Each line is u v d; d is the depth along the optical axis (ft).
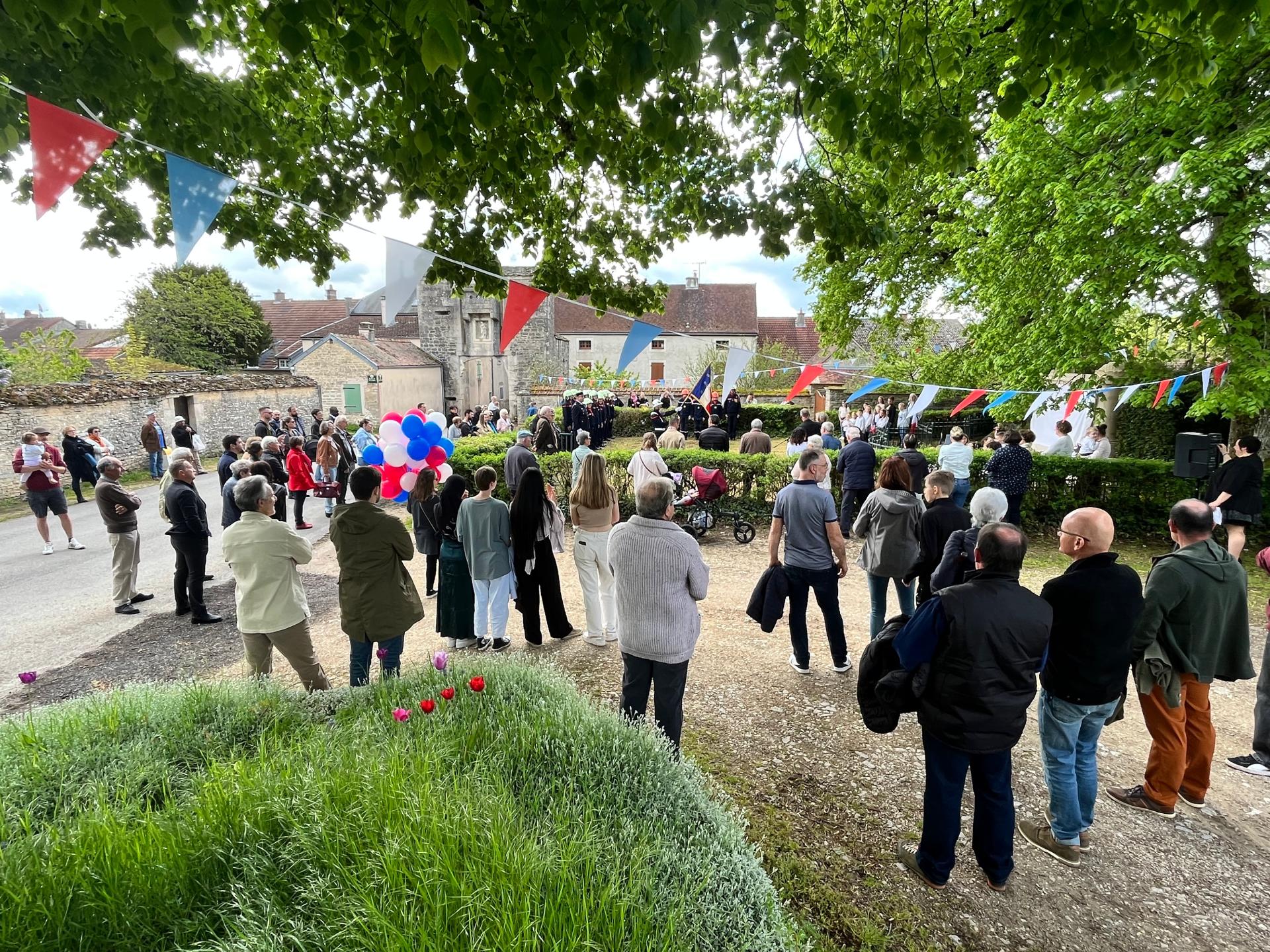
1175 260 20.83
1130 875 9.10
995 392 21.15
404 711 8.50
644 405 80.48
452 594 16.28
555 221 17.49
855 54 13.17
